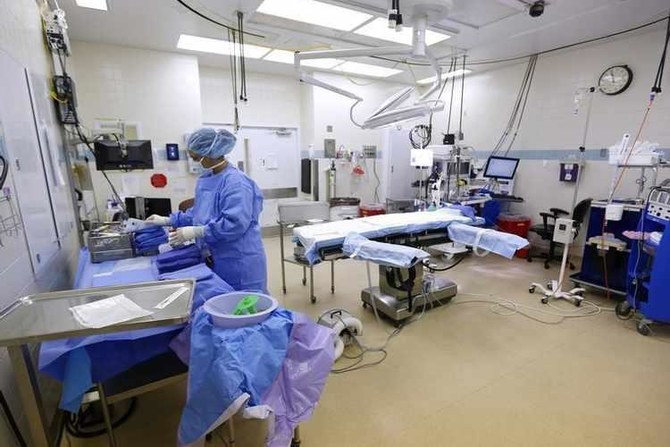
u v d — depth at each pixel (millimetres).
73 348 1122
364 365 2260
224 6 2994
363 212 5480
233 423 1231
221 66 5164
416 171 5926
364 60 4754
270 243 5379
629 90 3850
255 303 1330
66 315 1156
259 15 3170
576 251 4480
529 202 4926
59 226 2154
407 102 5062
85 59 3961
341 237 2336
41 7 2334
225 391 1032
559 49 4230
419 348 2457
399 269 2742
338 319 2453
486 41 3934
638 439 1666
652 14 3189
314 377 1290
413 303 2830
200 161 2096
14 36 1689
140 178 4383
